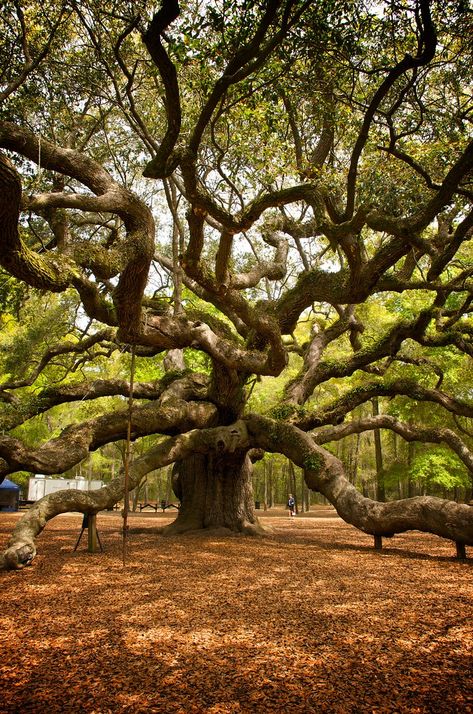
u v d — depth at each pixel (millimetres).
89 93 14891
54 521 27281
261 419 17141
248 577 10367
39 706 4688
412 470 29781
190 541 16328
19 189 6047
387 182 13117
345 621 7250
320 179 12672
